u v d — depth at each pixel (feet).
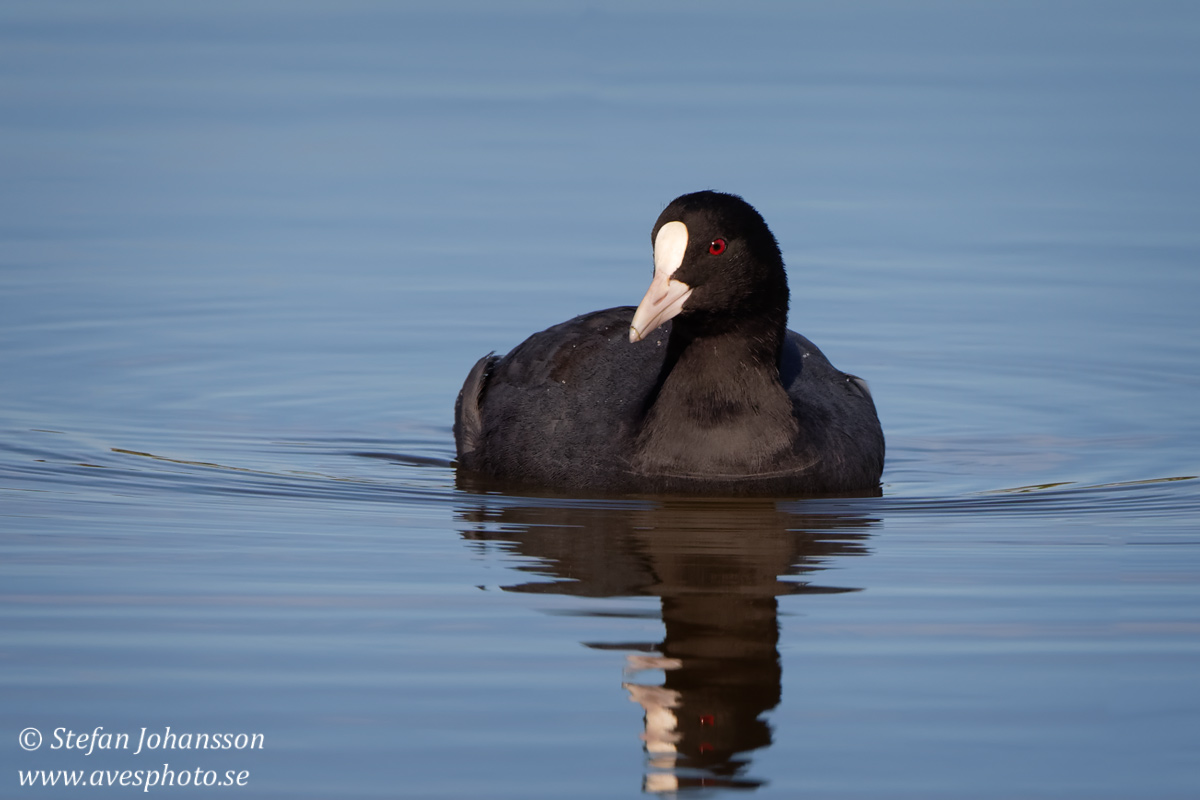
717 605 35.96
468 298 69.15
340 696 30.66
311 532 42.01
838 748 28.68
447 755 28.25
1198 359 62.44
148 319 66.18
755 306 44.98
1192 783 27.37
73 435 52.34
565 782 27.35
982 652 33.09
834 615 35.40
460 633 34.01
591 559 39.50
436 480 48.47
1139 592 37.09
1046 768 27.94
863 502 45.83
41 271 71.56
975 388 59.98
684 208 44.45
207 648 33.09
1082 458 51.62
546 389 48.80
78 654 32.76
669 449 45.75
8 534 41.27
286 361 62.03
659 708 30.17
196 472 48.60
